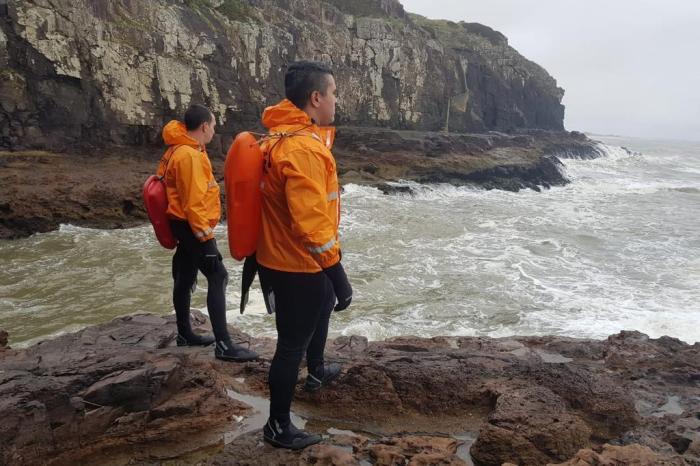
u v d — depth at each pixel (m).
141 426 3.26
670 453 3.06
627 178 36.44
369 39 37.72
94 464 3.00
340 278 2.57
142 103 21.78
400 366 3.81
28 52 18.28
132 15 22.09
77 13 19.38
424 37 44.19
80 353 3.94
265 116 2.75
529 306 9.62
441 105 44.00
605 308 9.53
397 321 8.82
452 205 22.14
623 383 4.18
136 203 16.08
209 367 3.98
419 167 27.59
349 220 17.50
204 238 3.84
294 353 2.90
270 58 29.09
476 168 28.91
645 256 13.84
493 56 53.28
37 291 9.80
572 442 3.04
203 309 8.88
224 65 25.91
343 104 35.91
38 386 3.06
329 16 36.97
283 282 2.76
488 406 3.59
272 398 2.96
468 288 10.57
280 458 2.88
